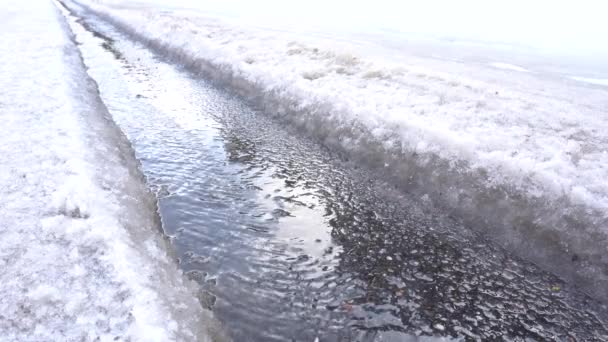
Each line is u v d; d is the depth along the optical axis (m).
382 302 4.25
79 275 3.59
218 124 9.38
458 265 4.89
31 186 4.87
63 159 5.56
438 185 6.39
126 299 3.37
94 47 18.62
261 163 7.41
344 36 24.75
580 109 9.70
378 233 5.45
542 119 8.48
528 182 5.71
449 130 7.34
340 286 4.44
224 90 12.42
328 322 3.96
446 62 16.94
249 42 16.88
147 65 15.64
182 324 3.33
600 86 13.85
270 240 5.18
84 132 6.71
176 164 7.18
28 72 9.98
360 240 5.28
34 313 3.18
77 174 5.17
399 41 24.83
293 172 7.10
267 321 3.93
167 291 3.69
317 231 5.42
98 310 3.24
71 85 9.41
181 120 9.52
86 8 39.50
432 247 5.21
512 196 5.69
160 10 34.19
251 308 4.07
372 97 9.48
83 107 8.16
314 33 24.67
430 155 6.80
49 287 3.43
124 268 3.70
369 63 13.02
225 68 13.73
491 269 4.85
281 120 9.78
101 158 6.00
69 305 3.27
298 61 13.37
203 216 5.63
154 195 6.07
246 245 5.05
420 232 5.52
